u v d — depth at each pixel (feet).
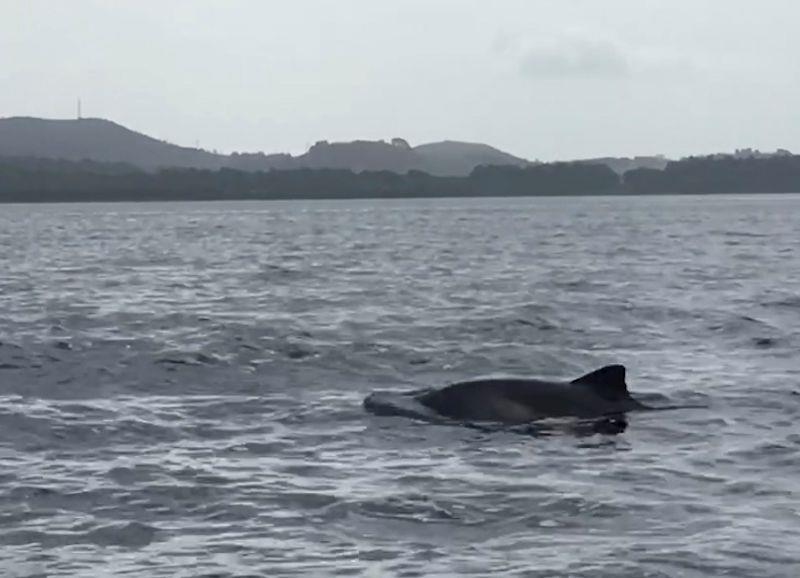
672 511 121.29
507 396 176.35
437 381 210.18
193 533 115.14
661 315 301.63
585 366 225.97
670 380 206.69
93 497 128.26
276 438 159.94
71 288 392.47
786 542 109.60
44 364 221.66
